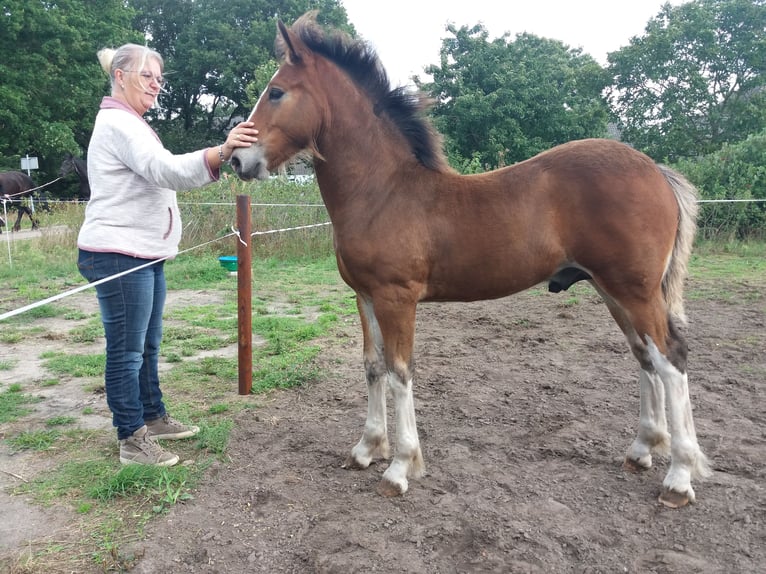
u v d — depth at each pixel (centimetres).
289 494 273
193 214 1089
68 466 301
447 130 1945
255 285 820
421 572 215
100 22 2430
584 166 259
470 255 262
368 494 273
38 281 845
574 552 226
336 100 269
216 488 279
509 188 264
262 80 1939
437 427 352
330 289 796
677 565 217
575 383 424
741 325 573
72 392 413
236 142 258
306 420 364
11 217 1761
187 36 3244
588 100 1947
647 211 251
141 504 265
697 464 261
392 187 267
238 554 227
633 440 326
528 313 655
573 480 282
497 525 242
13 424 357
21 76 2109
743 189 1149
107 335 289
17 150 2273
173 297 757
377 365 296
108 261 278
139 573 216
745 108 1673
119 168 274
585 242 258
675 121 1716
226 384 431
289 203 1123
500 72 1969
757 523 241
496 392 409
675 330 264
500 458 308
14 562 221
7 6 2053
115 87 283
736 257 1015
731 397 388
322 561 220
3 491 277
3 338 551
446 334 570
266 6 3206
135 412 300
